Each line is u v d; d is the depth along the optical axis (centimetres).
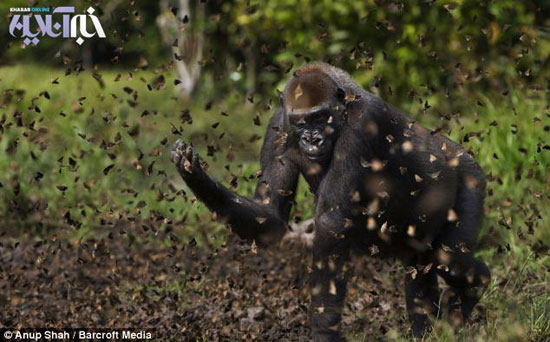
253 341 1101
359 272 1306
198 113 3059
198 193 943
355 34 1941
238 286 1274
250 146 2448
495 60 1712
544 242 1401
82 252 1502
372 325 1162
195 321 1174
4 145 1931
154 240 1573
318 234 977
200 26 3212
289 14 2078
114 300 1207
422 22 1814
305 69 1005
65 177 1833
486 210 1454
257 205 1005
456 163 970
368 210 948
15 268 1439
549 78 1570
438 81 1791
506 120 1661
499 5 1803
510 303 1180
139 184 1956
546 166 1542
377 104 1009
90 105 2669
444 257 1074
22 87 3512
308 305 1204
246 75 3092
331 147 975
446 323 1056
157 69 1116
